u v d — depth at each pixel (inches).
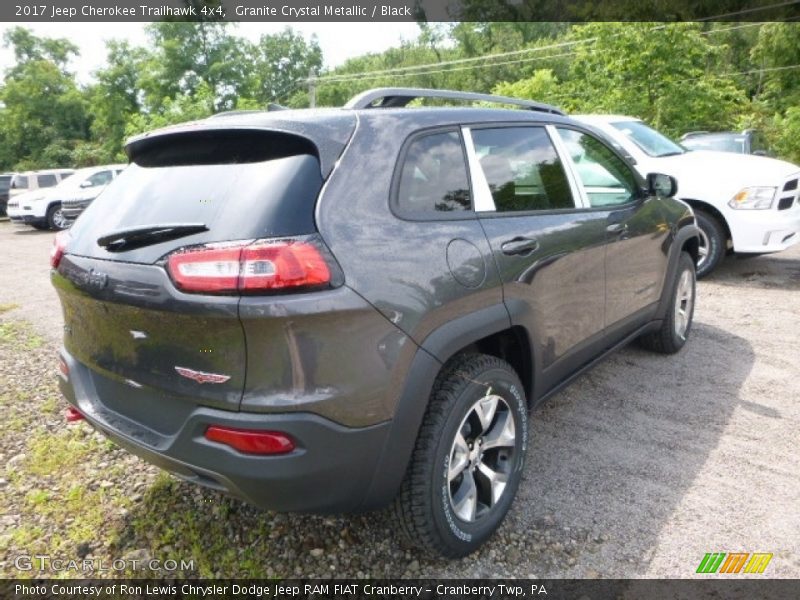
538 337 106.4
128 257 79.6
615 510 105.5
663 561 93.0
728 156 270.2
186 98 1015.0
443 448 85.8
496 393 95.7
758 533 98.7
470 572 92.1
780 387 155.1
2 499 111.7
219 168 83.1
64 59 2097.7
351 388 74.8
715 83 871.7
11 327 227.9
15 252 465.1
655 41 705.0
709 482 113.3
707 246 260.4
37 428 139.1
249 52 1561.3
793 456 122.0
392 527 93.9
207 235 74.0
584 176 129.6
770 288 253.1
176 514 107.1
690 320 184.9
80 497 112.2
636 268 144.5
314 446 73.0
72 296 89.5
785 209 245.4
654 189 152.9
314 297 71.3
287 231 72.1
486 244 94.6
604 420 139.3
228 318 70.3
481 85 1754.4
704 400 148.6
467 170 98.8
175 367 77.2
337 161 79.6
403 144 88.7
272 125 81.4
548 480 115.0
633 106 716.7
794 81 1187.9
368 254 77.2
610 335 137.6
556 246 110.3
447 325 85.4
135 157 100.3
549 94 1045.2
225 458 73.4
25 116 1998.0
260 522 104.3
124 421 86.7
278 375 71.5
